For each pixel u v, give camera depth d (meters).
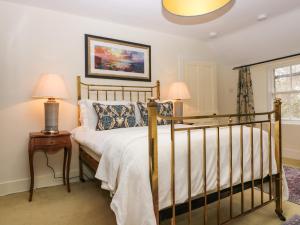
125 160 1.32
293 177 2.73
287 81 3.86
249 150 1.74
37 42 2.64
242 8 2.75
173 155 1.28
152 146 1.21
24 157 2.57
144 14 2.90
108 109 2.54
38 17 2.65
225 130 1.79
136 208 1.20
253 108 4.21
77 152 2.88
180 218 1.85
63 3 2.56
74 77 2.89
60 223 1.79
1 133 2.45
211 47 4.30
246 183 1.70
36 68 2.63
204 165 1.40
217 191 1.50
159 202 1.25
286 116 3.89
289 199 2.16
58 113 2.66
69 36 2.85
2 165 2.45
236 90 4.52
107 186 1.48
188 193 1.34
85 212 1.99
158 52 3.62
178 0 1.89
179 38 3.86
